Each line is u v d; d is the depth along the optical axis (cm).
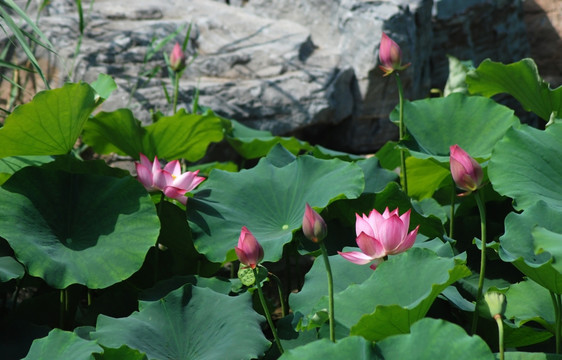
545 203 889
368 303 871
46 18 1062
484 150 952
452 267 865
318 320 871
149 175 923
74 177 922
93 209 918
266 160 941
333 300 867
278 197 929
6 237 898
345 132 1109
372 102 1103
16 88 1047
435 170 966
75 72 1044
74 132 927
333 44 1116
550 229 883
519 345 893
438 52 1195
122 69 1054
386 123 1112
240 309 888
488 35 1241
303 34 1110
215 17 1106
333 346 844
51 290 942
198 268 941
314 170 931
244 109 1065
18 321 902
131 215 916
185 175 927
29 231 905
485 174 941
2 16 954
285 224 923
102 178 923
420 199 988
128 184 920
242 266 901
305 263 991
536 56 1423
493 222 942
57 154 932
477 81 982
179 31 1070
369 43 1094
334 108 1088
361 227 873
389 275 873
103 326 882
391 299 869
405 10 1102
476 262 931
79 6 1016
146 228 913
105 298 920
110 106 1039
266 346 877
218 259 910
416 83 1118
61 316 921
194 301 891
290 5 1133
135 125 972
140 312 890
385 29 1091
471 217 945
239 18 1114
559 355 868
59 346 868
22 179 915
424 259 873
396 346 843
